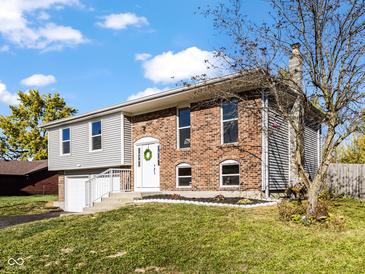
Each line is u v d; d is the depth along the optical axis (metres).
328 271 7.16
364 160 24.42
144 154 19.02
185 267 8.05
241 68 11.36
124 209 13.39
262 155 14.30
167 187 17.59
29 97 51.62
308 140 19.23
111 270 8.28
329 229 9.58
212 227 10.09
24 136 50.06
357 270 7.14
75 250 9.57
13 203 26.72
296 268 7.36
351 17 10.14
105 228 11.14
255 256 8.07
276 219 10.52
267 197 14.12
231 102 14.35
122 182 19.62
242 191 14.73
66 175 24.44
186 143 17.14
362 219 10.83
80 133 22.41
